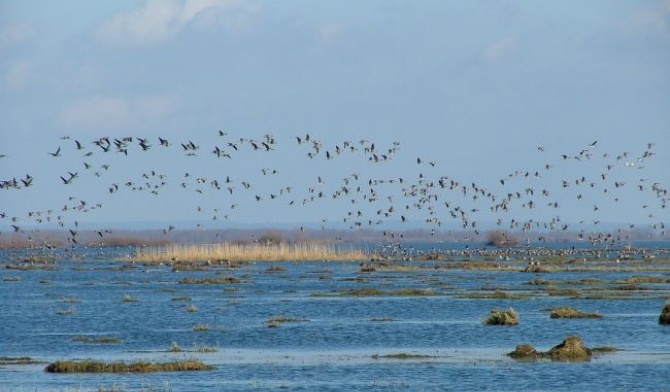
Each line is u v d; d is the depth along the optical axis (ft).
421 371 147.54
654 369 147.74
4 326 209.97
